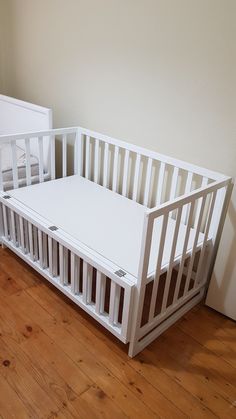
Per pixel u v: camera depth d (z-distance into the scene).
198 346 1.68
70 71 2.43
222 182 1.65
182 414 1.36
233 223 1.67
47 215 1.90
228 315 1.85
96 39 2.16
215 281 1.83
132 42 1.96
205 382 1.50
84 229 1.79
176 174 1.89
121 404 1.38
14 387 1.42
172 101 1.88
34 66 2.72
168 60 1.83
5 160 2.38
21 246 2.11
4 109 2.72
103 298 1.62
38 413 1.33
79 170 2.52
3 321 1.75
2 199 2.08
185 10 1.67
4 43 2.92
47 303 1.89
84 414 1.34
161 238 1.41
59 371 1.50
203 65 1.69
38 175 2.43
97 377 1.49
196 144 1.85
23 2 2.58
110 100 2.22
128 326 1.49
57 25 2.38
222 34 1.58
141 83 2.00
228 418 1.36
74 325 1.75
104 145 2.34
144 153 2.01
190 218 1.55
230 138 1.70
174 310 1.76
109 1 1.99
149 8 1.81
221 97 1.67
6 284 2.01
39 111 2.36
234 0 1.49
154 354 1.62
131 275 1.45
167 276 1.58
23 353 1.58
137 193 2.21
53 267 1.87
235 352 1.66
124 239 1.72
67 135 2.63
